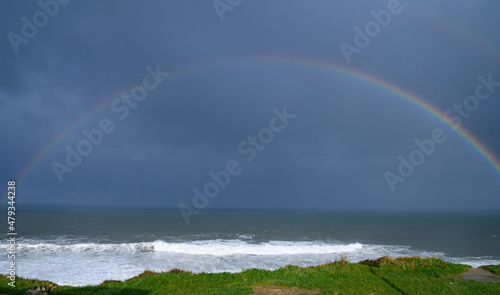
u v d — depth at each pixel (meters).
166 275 14.49
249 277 14.10
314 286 12.30
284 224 81.06
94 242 40.75
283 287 12.09
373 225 81.62
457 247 42.31
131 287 12.70
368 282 13.35
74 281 19.95
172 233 54.50
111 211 143.00
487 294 11.96
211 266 25.44
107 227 62.16
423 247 41.56
